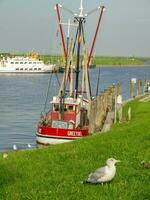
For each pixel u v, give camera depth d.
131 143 29.80
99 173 19.25
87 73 53.47
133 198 17.94
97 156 26.31
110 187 19.03
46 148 30.45
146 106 56.88
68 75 53.66
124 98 100.81
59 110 48.34
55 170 23.55
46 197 18.47
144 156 25.66
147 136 32.09
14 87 154.75
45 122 50.03
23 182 21.66
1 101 107.12
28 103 103.25
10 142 56.50
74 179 21.16
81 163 24.61
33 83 174.25
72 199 17.92
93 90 135.38
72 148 29.31
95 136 33.69
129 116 47.00
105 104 58.38
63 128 45.94
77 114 48.56
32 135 61.75
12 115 82.50
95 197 17.91
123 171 22.05
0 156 28.97
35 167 24.62
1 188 20.86
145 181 20.34
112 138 31.95
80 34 52.56
